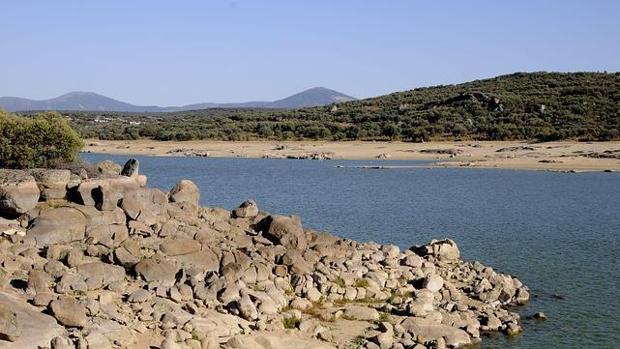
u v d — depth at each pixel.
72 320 17.34
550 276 31.48
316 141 139.00
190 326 18.58
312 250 27.89
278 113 185.38
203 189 71.38
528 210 56.38
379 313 23.23
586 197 66.12
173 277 22.06
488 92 159.00
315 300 24.02
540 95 148.88
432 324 22.33
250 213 30.22
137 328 18.17
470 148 116.88
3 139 31.25
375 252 29.36
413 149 121.25
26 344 16.02
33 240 22.75
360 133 138.12
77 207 24.86
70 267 21.38
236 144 138.38
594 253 37.12
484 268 30.59
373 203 60.62
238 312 20.67
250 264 24.39
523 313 25.55
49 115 34.41
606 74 168.25
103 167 31.55
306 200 62.53
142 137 150.00
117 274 21.39
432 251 31.55
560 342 22.36
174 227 25.83
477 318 24.17
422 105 161.88
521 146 115.50
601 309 26.11
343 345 20.33
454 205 59.47
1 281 19.16
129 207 25.52
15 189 24.12
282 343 19.44
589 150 107.31
